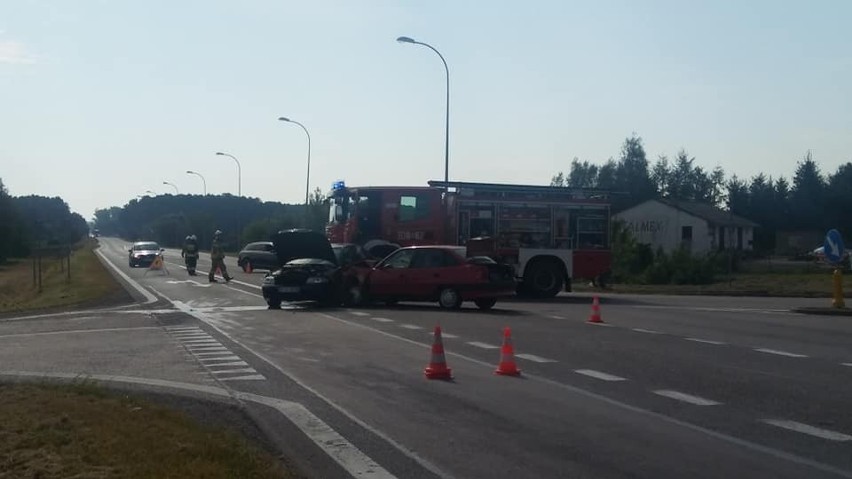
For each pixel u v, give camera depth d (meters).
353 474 8.23
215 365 15.27
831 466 8.52
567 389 12.81
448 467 8.48
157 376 14.04
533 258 32.25
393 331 20.67
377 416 10.88
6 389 11.66
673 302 31.22
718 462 8.65
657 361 15.70
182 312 26.50
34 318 25.14
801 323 23.20
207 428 9.59
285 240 31.77
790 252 87.38
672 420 10.66
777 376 14.09
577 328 21.34
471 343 18.27
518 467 8.47
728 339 19.30
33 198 120.38
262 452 8.76
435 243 32.59
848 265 57.09
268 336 19.80
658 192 128.50
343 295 27.98
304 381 13.52
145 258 64.25
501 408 11.40
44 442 8.49
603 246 33.03
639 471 8.30
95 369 14.83
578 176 129.50
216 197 151.50
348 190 33.50
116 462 7.76
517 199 32.56
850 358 16.27
